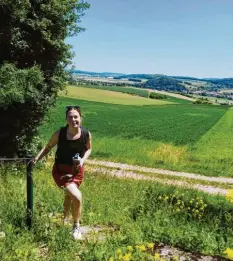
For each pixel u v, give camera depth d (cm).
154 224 635
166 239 522
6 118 2019
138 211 813
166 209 872
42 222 551
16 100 1778
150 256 441
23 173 1436
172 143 5138
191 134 6275
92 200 890
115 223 670
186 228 635
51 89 2116
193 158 4062
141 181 1769
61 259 441
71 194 516
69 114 525
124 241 510
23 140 2086
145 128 6675
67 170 533
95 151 4016
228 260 468
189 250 497
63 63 2141
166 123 7831
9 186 905
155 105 13175
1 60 1942
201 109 12794
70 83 2230
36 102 1967
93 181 1428
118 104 11894
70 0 2025
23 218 553
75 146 531
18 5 1803
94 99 12400
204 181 2866
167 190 1134
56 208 720
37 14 1964
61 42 2053
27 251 441
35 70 1845
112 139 5134
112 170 2967
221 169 3491
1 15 1822
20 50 1959
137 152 4166
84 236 553
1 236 499
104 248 467
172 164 3572
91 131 5850
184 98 19925
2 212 595
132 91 19350
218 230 730
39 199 791
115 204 910
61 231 516
